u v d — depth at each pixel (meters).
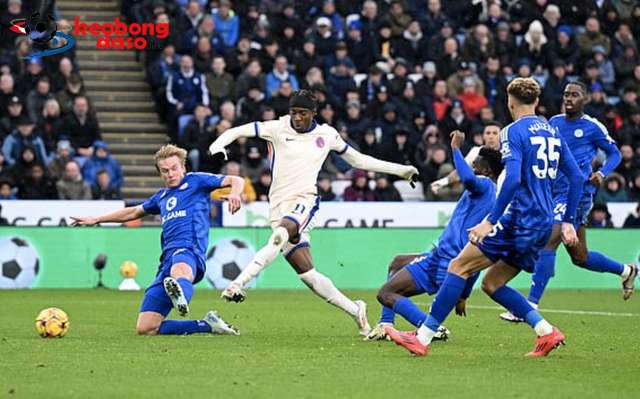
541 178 16.47
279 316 25.73
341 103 42.97
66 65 41.75
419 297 34.66
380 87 42.84
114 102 46.78
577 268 39.34
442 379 14.45
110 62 48.31
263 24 45.56
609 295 35.59
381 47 46.56
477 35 46.72
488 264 16.64
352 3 48.06
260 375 14.69
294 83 43.91
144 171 43.94
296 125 20.55
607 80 47.97
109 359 16.28
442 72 45.28
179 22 45.94
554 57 47.31
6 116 40.72
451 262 16.78
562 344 17.09
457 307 19.02
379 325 19.52
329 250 38.28
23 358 16.38
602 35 48.47
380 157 41.47
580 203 24.81
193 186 20.58
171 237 20.39
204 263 20.48
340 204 39.25
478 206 18.81
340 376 14.66
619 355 17.41
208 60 43.94
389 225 39.56
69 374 14.69
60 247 36.94
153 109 46.78
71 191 38.75
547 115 45.38
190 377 14.46
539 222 16.44
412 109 43.06
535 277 24.48
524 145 16.33
